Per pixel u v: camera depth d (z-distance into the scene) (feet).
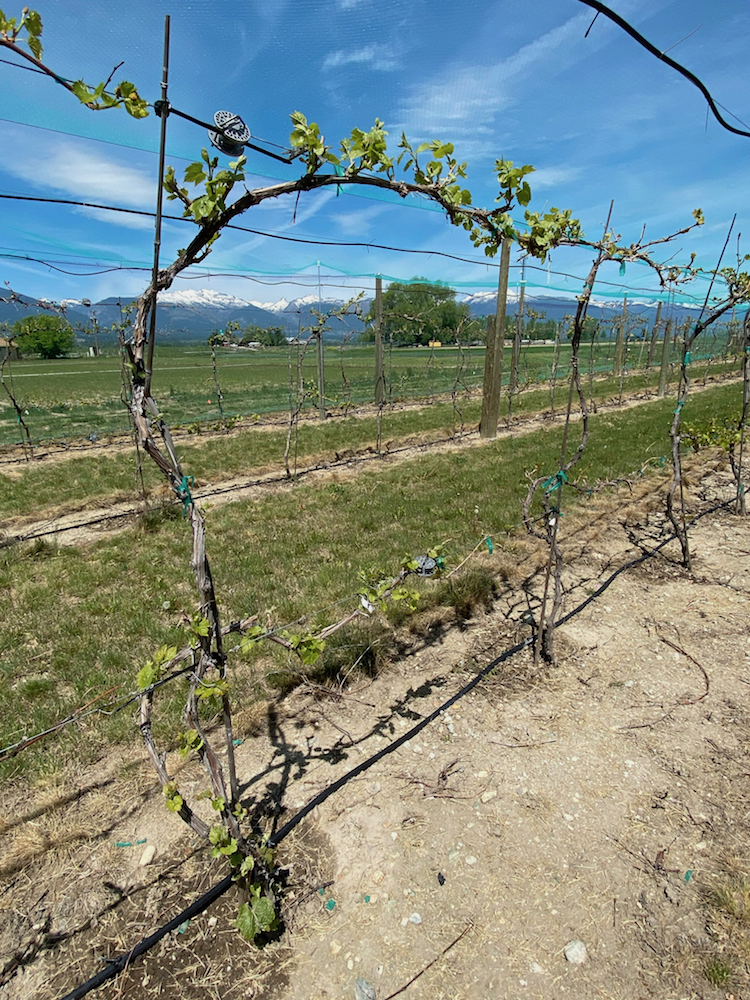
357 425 42.50
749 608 14.37
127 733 10.61
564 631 13.75
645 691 11.59
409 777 9.64
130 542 20.11
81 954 7.20
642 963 6.79
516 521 20.49
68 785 9.65
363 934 7.27
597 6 6.50
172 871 8.20
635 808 8.89
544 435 36.88
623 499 22.90
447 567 16.51
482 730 10.67
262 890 7.40
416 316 47.88
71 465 32.24
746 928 7.07
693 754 9.92
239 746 10.53
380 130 5.96
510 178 6.89
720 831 8.43
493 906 7.51
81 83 4.58
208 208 5.25
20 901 7.86
